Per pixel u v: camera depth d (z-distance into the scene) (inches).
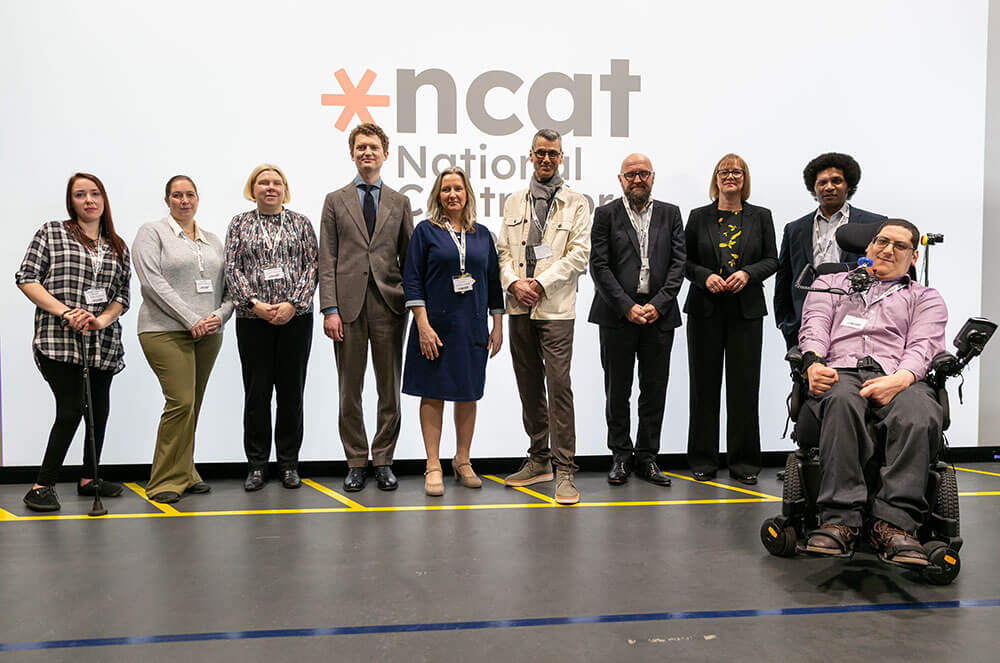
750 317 154.1
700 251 157.8
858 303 107.3
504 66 172.4
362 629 77.4
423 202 171.2
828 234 154.6
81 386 135.3
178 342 140.5
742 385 155.7
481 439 173.3
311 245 149.8
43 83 158.7
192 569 97.5
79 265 133.9
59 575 95.0
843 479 92.9
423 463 170.1
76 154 160.4
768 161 178.1
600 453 176.1
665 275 153.5
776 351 181.2
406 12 169.5
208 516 127.0
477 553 104.6
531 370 149.8
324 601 85.5
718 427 159.9
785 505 102.3
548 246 141.0
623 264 152.5
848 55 178.9
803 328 109.7
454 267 140.9
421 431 157.8
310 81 167.3
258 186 144.7
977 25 181.8
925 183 182.1
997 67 183.2
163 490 139.3
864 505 93.7
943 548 89.4
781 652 71.8
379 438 150.6
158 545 108.9
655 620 79.9
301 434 153.7
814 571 96.8
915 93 180.9
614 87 174.6
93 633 76.4
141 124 162.4
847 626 78.3
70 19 159.3
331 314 145.4
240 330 147.2
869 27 178.9
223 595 87.6
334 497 142.0
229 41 164.9
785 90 178.1
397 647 72.9
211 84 164.6
